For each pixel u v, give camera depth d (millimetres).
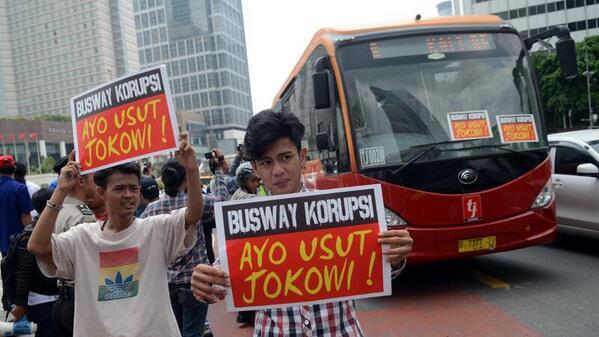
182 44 110375
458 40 5895
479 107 5609
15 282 3479
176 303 3873
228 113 108500
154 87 2658
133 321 2484
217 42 108250
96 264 2555
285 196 2076
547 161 5605
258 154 2082
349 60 5715
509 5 55594
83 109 2803
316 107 5734
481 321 4707
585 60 33938
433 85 5664
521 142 5555
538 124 5691
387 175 5320
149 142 2629
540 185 5512
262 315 2088
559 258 6832
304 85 7652
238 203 2068
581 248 7316
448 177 5305
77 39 105375
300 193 2080
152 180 5637
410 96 5605
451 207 5273
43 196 3520
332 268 2051
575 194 6812
